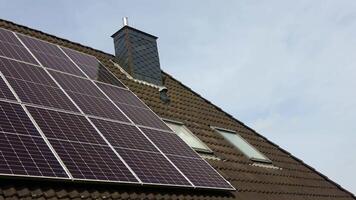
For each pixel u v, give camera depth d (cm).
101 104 988
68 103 895
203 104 1617
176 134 1065
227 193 976
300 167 1538
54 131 753
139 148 866
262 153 1441
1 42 1031
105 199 725
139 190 797
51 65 1066
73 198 688
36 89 879
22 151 653
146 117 1065
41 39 1352
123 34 1552
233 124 1599
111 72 1377
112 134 862
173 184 809
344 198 1457
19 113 749
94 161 733
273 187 1191
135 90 1334
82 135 792
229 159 1210
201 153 1129
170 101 1423
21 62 977
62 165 674
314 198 1285
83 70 1163
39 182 675
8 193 621
